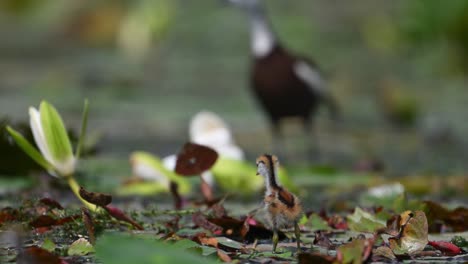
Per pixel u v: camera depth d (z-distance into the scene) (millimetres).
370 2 29125
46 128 5719
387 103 17312
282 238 4969
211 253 4305
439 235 5367
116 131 14922
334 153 13914
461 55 23922
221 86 21453
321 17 28406
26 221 5125
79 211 5059
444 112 18312
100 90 20500
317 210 6855
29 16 31047
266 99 14859
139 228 5039
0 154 8320
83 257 4352
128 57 24859
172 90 20781
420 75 23406
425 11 24594
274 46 14820
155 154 12328
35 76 22203
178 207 6426
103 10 28938
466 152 13641
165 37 25328
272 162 4453
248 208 6973
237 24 28750
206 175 8398
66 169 5809
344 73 22797
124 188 8055
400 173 10766
